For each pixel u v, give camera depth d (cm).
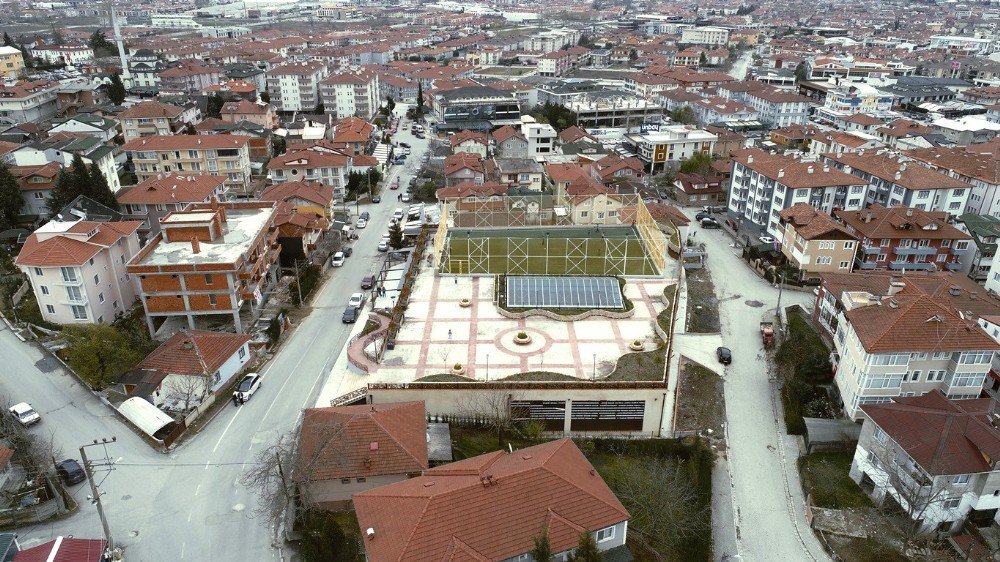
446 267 9112
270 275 9081
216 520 5066
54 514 5034
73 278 7244
